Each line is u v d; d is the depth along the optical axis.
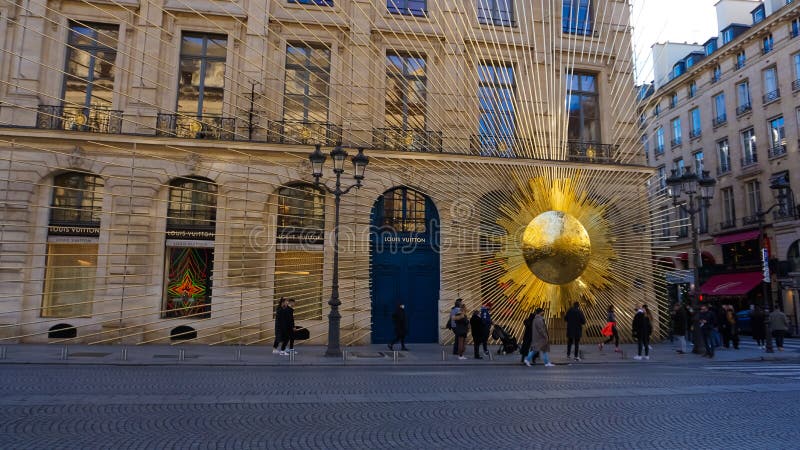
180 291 17.91
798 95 30.55
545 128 18.58
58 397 7.71
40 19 17.80
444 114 18.56
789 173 30.78
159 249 17.53
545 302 16.62
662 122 42.88
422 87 19.25
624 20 21.39
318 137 18.31
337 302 14.52
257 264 17.55
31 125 17.20
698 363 14.66
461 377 10.83
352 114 18.52
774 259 24.62
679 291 34.03
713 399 8.31
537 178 17.59
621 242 17.94
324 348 16.50
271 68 18.64
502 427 6.28
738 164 34.66
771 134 32.47
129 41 18.19
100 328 16.86
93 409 6.91
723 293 32.09
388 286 18.48
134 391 8.46
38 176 17.16
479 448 5.35
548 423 6.51
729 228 34.94
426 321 18.48
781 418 6.94
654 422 6.63
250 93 18.14
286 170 18.03
